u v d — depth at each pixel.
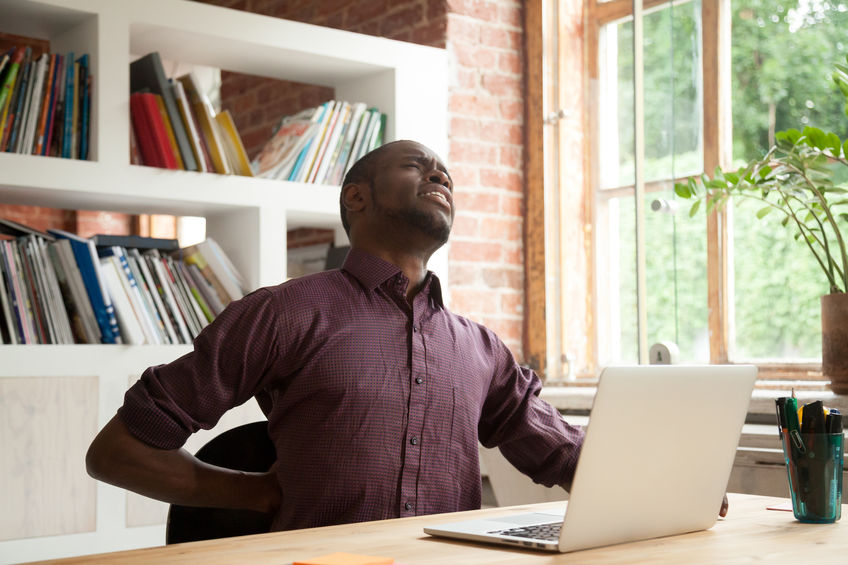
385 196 1.68
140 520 2.67
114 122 2.71
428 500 1.59
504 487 2.77
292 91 4.09
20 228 2.69
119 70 2.72
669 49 3.12
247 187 2.94
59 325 2.63
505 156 3.63
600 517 1.14
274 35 3.04
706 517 1.31
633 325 3.34
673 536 1.26
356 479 1.53
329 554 1.04
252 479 1.58
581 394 3.17
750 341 2.91
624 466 1.15
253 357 1.54
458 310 3.46
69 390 2.57
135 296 2.74
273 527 1.57
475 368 1.71
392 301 1.66
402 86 3.31
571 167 3.57
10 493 2.46
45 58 2.67
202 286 2.92
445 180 1.71
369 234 1.70
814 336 2.75
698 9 3.07
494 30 3.61
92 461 1.49
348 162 3.23
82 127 2.71
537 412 1.77
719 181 2.86
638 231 3.14
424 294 1.70
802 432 1.39
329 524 1.53
